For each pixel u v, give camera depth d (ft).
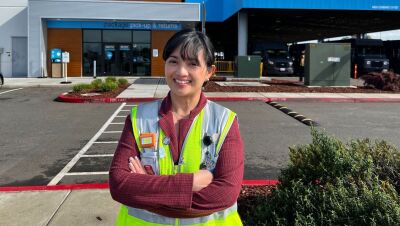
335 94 63.31
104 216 15.30
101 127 36.32
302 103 55.52
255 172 22.29
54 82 83.92
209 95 60.03
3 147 28.48
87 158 25.35
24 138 31.55
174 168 6.59
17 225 14.58
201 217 6.52
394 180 12.73
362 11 105.29
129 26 103.14
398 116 43.96
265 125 37.58
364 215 9.98
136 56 104.94
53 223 14.71
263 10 104.53
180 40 6.88
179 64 6.93
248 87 71.05
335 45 72.64
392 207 9.73
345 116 43.68
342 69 73.10
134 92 63.36
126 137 6.86
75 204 16.51
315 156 13.74
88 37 103.55
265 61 117.19
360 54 116.26
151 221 6.52
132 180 6.26
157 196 6.12
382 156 13.52
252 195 16.63
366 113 46.19
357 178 12.26
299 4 99.35
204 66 7.03
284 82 84.38
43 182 20.51
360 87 72.79
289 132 34.14
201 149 6.64
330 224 10.42
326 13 111.14
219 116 6.88
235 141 6.79
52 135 32.73
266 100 58.03
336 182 12.21
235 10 106.93
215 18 121.70
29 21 98.27
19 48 107.04
